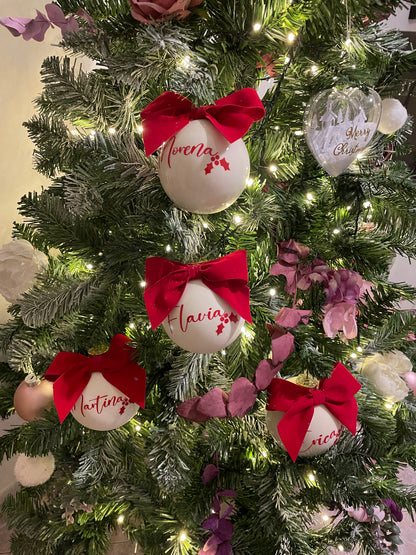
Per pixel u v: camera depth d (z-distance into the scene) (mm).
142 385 483
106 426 482
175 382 480
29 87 762
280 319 478
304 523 639
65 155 557
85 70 832
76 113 499
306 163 546
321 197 590
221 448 547
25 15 710
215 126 370
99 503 649
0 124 723
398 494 643
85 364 479
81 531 684
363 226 627
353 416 478
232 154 377
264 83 1013
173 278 396
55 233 484
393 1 437
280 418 494
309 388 499
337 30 451
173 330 406
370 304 564
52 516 675
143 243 461
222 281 403
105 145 427
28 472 618
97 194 457
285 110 472
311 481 560
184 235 434
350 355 601
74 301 481
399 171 625
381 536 674
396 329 644
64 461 647
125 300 507
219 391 482
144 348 484
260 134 503
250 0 414
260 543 600
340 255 550
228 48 445
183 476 500
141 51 402
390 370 607
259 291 491
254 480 577
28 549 693
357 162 567
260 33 425
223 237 467
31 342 526
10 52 709
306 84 482
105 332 523
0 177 741
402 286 569
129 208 487
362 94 431
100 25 452
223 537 560
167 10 399
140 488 615
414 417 650
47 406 553
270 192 536
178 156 371
